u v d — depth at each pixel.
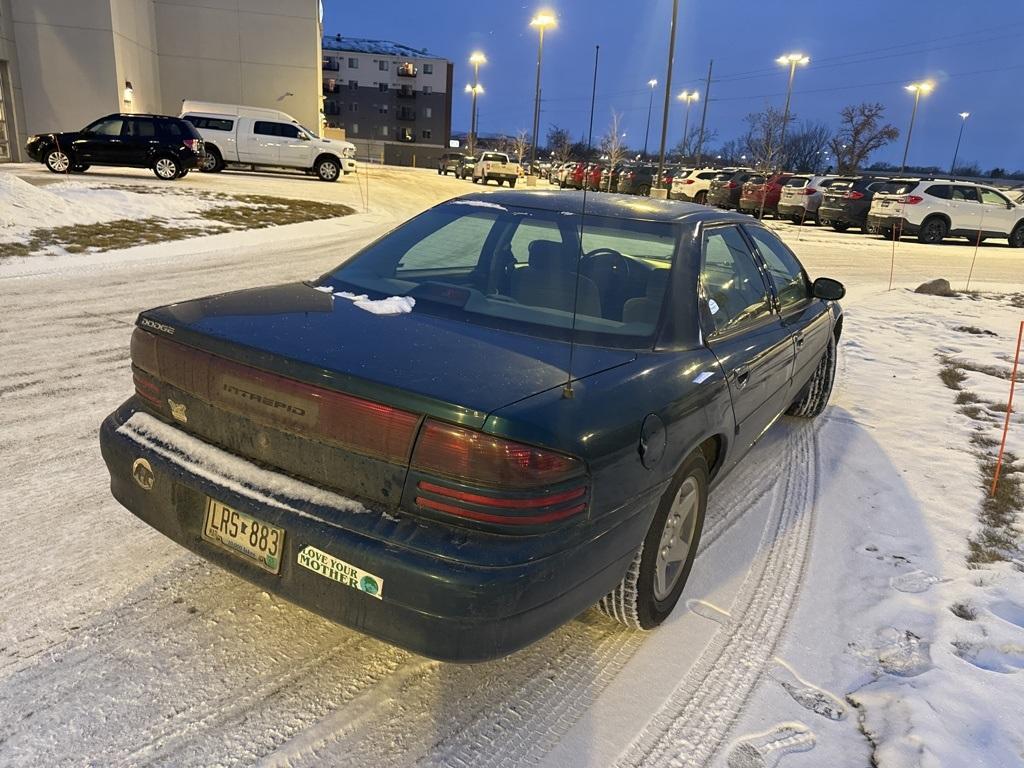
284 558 2.10
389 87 97.56
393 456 1.98
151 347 2.49
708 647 2.74
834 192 24.52
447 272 3.11
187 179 23.11
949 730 2.33
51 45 26.95
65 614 2.62
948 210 21.61
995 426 5.46
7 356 5.56
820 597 3.13
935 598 3.14
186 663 2.44
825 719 2.41
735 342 3.12
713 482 3.18
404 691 2.41
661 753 2.22
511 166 40.72
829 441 5.04
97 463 3.85
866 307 10.54
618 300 2.85
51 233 11.40
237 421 2.27
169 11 33.50
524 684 2.49
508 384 2.11
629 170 35.69
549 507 1.98
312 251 12.37
